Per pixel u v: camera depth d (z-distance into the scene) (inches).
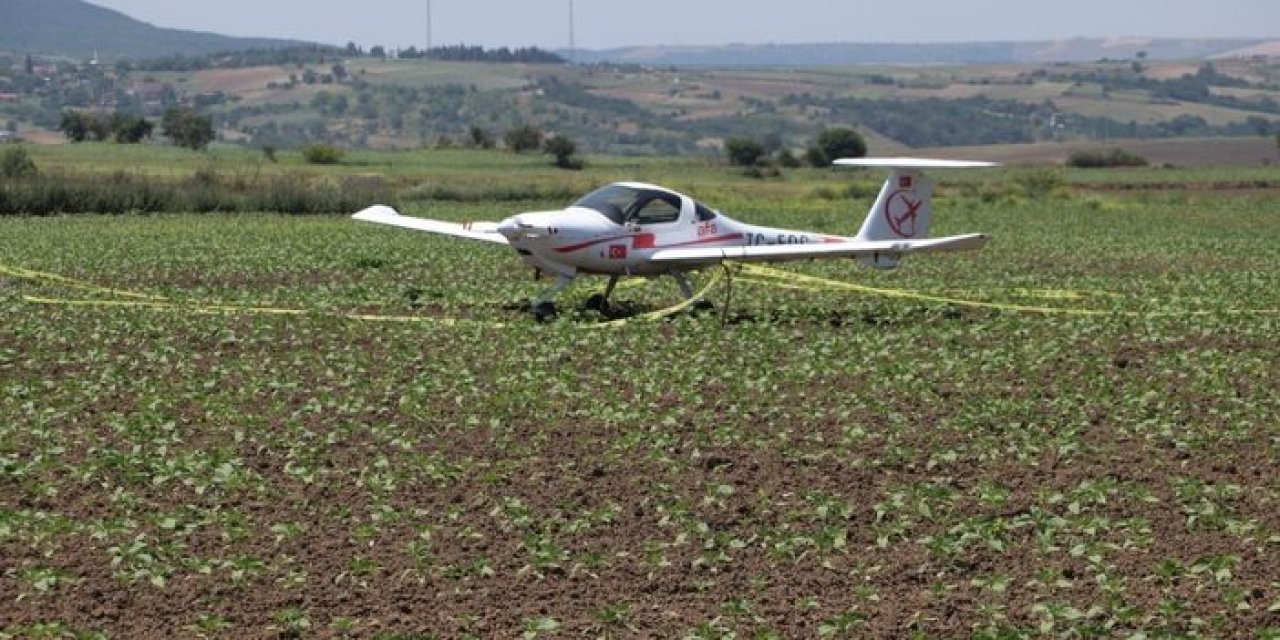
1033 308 1753.2
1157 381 1275.8
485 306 1743.4
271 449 1000.9
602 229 1615.4
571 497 895.7
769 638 666.8
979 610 713.0
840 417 1102.4
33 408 1112.2
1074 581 757.9
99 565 769.6
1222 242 3048.7
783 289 1936.5
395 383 1229.1
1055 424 1085.8
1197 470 965.8
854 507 874.1
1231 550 799.7
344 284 1973.4
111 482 914.7
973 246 1643.7
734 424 1082.7
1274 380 1291.8
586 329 1517.0
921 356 1385.3
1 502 874.8
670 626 698.2
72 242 2546.8
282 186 3750.0
